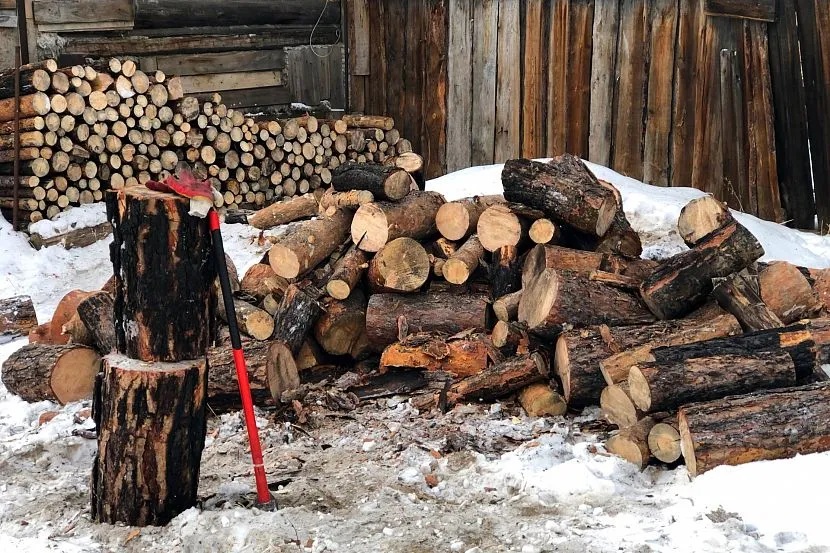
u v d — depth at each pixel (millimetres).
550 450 5062
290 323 6336
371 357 6727
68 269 9562
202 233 4371
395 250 6410
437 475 4961
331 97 13836
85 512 4566
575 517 4332
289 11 13289
